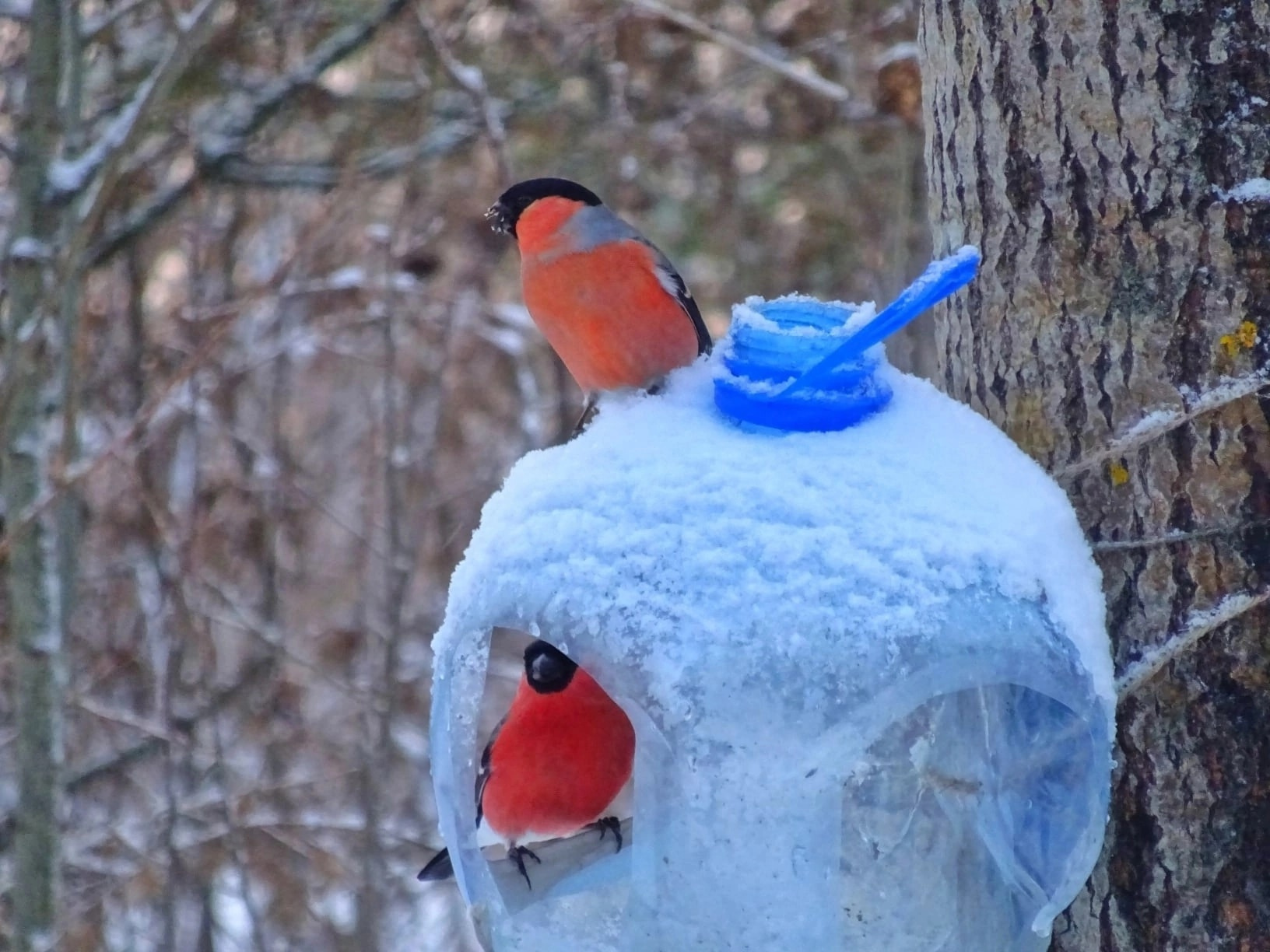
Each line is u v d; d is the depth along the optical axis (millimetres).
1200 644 4480
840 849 4195
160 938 13742
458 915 14094
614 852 4965
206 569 14273
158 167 14828
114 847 14562
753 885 4051
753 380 4438
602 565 4105
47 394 11031
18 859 11031
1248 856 4430
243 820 13008
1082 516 4613
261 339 15164
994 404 4848
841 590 3984
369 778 12438
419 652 15867
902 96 10391
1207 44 4434
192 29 9953
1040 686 3984
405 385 16000
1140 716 4539
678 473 4234
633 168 15352
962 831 4289
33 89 10953
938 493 4199
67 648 11555
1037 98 4668
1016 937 4316
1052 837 4203
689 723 3990
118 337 14648
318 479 16484
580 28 15258
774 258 16703
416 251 14547
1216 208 4434
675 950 4105
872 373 4488
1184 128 4457
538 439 15539
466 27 14594
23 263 10781
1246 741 4438
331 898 14281
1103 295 4586
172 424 14094
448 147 14609
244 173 14109
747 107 15977
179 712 14406
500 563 4254
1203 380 4441
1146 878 4535
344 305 15359
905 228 11805
